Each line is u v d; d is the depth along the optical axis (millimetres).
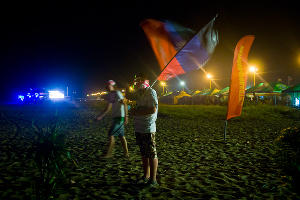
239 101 7785
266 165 5066
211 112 20422
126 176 4352
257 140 8094
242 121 14938
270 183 4020
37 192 2949
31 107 31953
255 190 3727
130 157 5668
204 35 3402
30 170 4633
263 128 11422
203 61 3500
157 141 7926
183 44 3396
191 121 15000
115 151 6312
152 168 3865
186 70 3504
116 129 5527
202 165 5098
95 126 11891
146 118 3889
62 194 3496
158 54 3461
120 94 5582
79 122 13758
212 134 9500
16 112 21906
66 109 27000
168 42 3406
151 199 3389
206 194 3580
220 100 37594
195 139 8273
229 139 8297
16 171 4570
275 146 6996
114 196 3477
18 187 3770
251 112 18938
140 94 3936
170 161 5414
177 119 16375
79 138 8391
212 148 6824
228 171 4691
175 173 4562
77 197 3420
